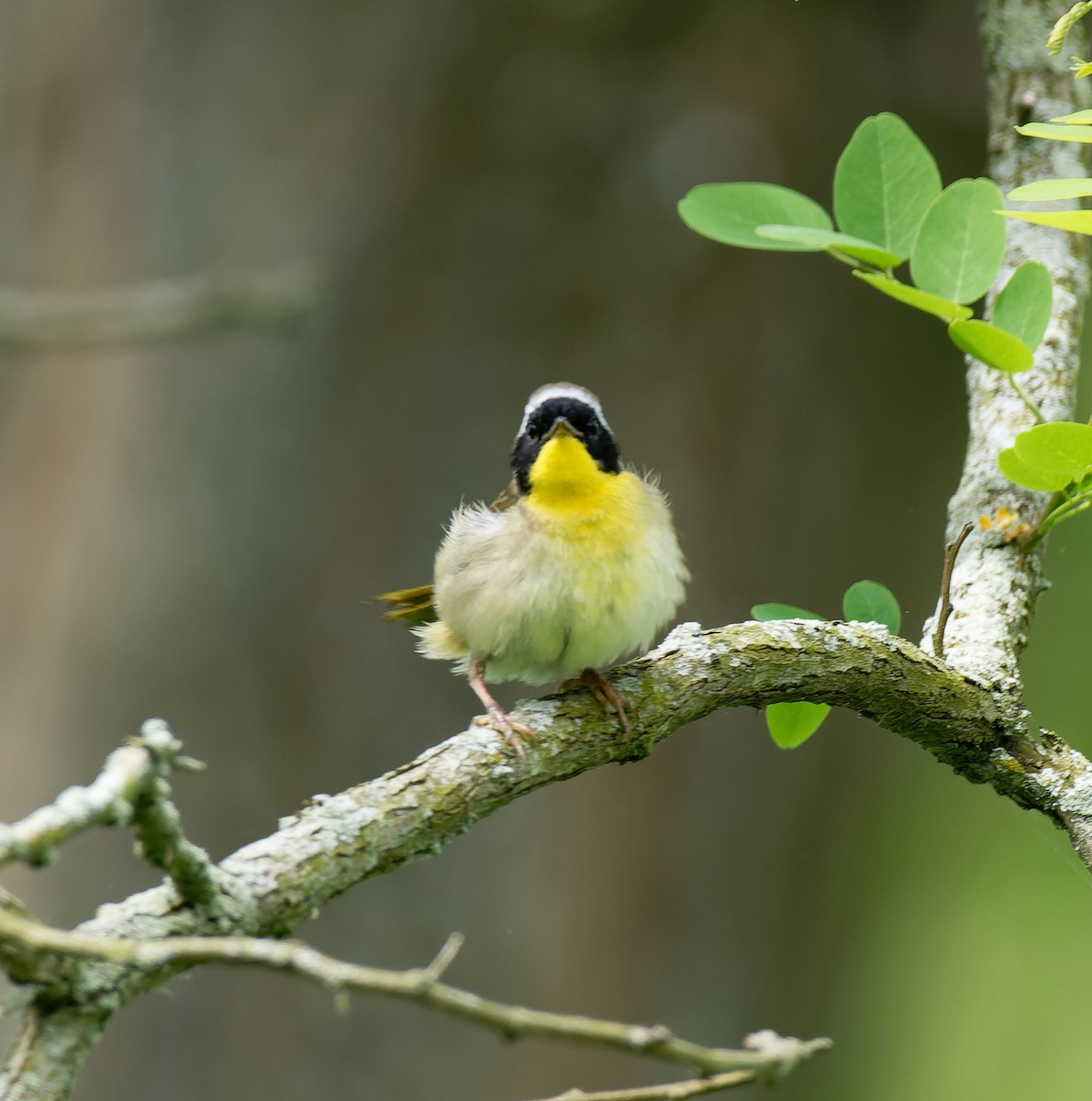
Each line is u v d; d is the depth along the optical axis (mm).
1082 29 8375
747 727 12297
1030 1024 14547
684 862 12008
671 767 12117
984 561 6977
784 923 12414
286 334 12039
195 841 11734
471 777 5430
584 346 12016
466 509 8102
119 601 12055
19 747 12047
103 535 12195
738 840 12172
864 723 12938
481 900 11742
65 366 12695
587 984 11758
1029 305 6422
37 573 12312
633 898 11906
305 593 11984
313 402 12133
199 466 12180
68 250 12797
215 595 12000
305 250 12273
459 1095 11539
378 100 12148
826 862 12758
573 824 11891
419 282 12094
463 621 7484
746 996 12117
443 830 5324
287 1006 11688
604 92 11883
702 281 11969
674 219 11898
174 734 11875
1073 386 7492
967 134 12367
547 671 7758
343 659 11914
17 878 12008
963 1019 14789
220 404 12227
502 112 11953
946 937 15102
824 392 12203
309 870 4781
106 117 12781
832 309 12141
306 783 11805
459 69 11977
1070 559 14617
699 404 12023
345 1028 11641
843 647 6203
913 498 12688
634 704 5977
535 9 11836
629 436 12047
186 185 12555
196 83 12516
